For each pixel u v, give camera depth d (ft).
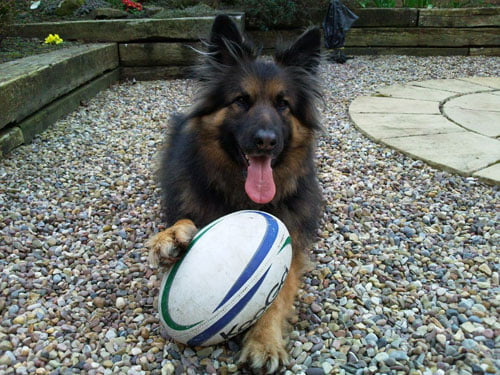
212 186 3.22
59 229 3.76
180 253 2.39
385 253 3.51
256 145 2.89
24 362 2.36
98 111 6.97
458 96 7.72
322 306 2.89
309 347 2.51
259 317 2.39
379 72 9.71
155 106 7.37
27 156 5.12
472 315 2.78
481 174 4.68
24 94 5.32
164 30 8.82
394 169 5.07
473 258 3.41
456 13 10.99
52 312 2.76
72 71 6.75
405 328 2.68
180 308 2.24
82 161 5.16
